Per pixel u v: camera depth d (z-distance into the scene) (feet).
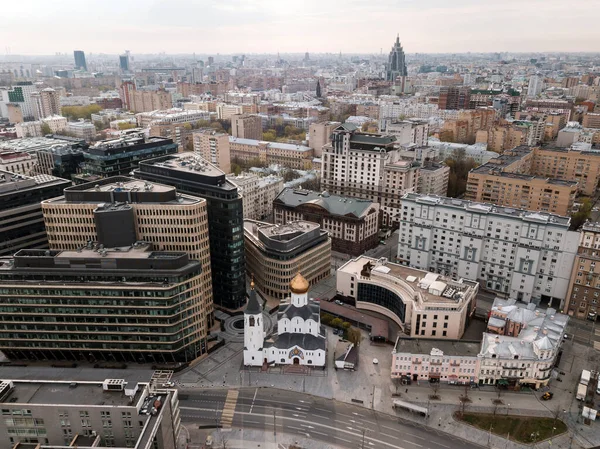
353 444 509.76
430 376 597.52
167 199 643.04
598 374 596.29
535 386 587.68
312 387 594.65
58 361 632.38
